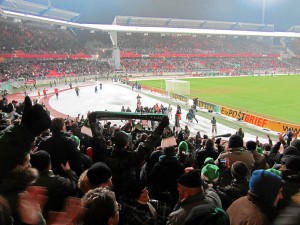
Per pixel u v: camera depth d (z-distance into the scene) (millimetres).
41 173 4137
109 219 2777
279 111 40688
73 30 98375
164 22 116875
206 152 7938
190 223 2814
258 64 112875
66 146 5082
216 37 123312
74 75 76188
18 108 20984
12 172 2660
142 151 5008
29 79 63188
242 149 6273
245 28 131000
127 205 3943
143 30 98750
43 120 2725
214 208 2902
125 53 97875
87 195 2910
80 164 5234
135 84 62812
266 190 3326
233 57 114500
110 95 55031
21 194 2645
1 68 60406
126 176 4961
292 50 128875
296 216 1585
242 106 44344
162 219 4746
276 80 80188
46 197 3627
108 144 8141
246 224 3283
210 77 88812
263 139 28859
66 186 4191
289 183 4430
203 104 44156
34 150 6285
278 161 9281
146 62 99688
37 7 80188
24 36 74875
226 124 35062
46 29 86375
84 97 52562
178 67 100500
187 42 116062
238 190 4691
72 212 2803
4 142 2646
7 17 66500
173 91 54094
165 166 5418
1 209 2055
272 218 3275
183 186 3793
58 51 80250
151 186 5582
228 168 5711
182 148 7668
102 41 103125
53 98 51000
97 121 6332
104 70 87500
